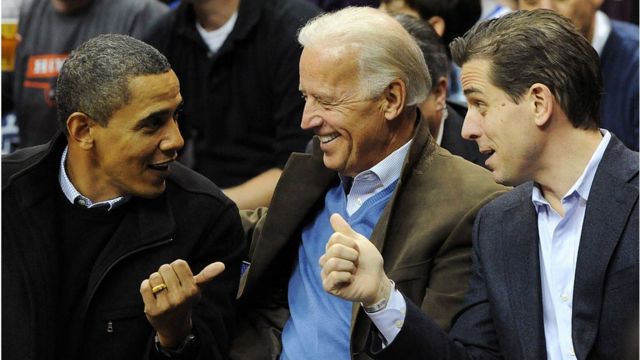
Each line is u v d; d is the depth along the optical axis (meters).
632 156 7.41
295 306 8.93
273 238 9.09
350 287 7.20
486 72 7.50
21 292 8.38
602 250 7.25
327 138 8.66
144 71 8.17
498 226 7.89
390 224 8.55
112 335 8.39
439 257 8.46
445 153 8.88
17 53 13.53
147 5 13.38
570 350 7.45
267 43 11.74
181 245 8.61
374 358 7.59
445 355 7.55
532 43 7.38
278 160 11.77
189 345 8.16
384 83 8.50
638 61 12.17
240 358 8.95
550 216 7.69
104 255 8.41
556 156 7.47
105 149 8.27
